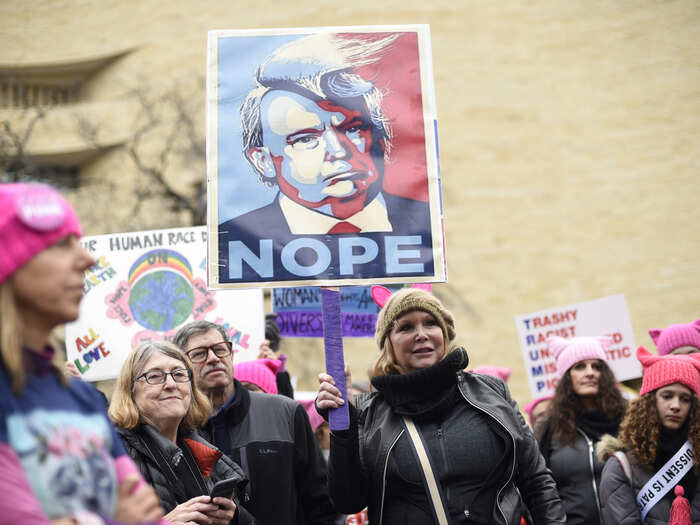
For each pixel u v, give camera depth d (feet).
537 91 62.80
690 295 57.82
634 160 60.39
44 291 7.65
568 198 61.21
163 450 13.56
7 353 7.34
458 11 64.59
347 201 15.29
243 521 14.11
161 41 69.92
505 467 13.96
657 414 17.95
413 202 15.39
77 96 73.46
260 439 16.06
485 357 60.29
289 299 27.25
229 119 15.52
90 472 7.66
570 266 60.39
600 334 28.55
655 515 17.44
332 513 16.38
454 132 63.36
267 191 15.25
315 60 15.84
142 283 22.15
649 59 60.95
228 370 16.40
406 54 15.99
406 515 13.91
